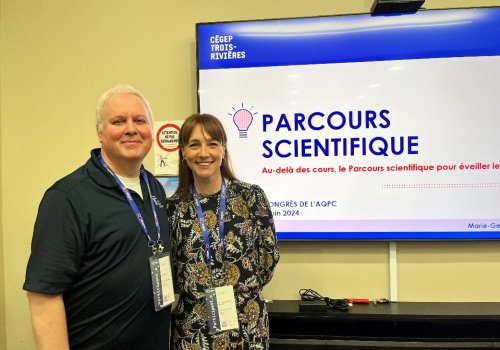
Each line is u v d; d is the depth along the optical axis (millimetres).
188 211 1470
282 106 2105
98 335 1190
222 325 1358
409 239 2055
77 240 1135
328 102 2082
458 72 2010
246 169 2137
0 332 2355
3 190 2373
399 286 2152
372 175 2068
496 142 2006
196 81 2186
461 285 2125
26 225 2369
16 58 2332
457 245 2117
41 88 2326
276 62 2102
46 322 1098
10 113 2350
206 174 1444
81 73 2303
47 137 2336
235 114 2129
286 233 2131
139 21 2266
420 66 2025
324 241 2176
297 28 2082
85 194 1186
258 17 2199
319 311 1955
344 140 2078
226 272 1415
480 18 1994
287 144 2111
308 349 2266
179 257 1439
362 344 2258
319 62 2080
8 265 2373
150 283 1261
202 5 2229
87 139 2314
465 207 2027
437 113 2027
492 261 2111
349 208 2088
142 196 1369
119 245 1196
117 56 2281
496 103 2002
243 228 1461
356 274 2174
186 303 1419
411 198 2051
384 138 2057
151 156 2262
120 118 1245
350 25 2057
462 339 1929
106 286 1176
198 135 1437
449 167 2029
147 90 2270
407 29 2025
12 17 2328
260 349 1416
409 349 2223
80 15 2293
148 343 1281
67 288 1135
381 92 2051
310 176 2105
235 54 2119
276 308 2025
